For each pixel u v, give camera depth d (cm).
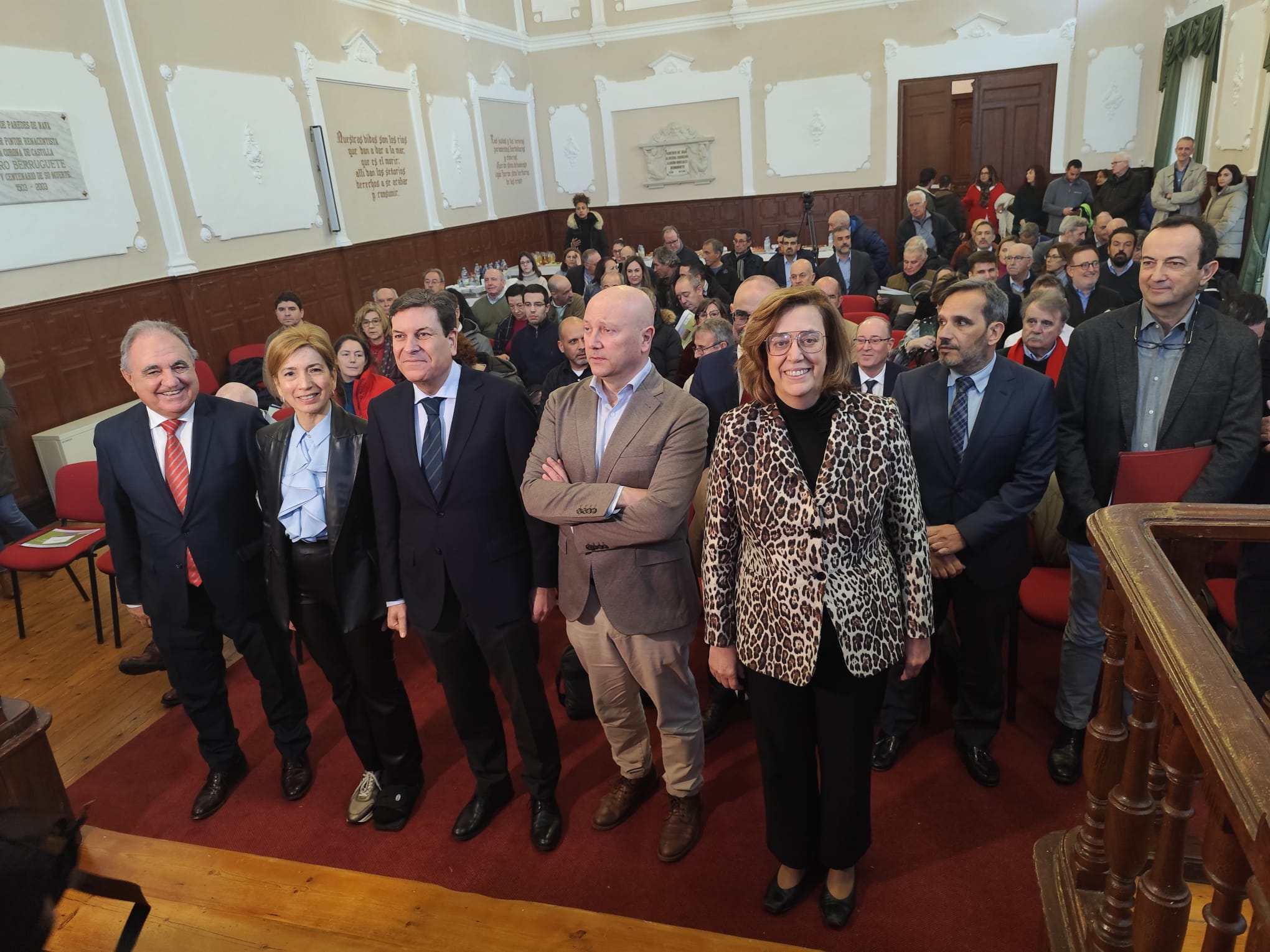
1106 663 143
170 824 254
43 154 535
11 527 443
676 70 1159
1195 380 215
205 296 669
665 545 203
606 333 189
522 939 176
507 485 215
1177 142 845
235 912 188
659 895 211
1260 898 80
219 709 258
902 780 247
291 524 226
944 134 1104
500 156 1138
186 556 238
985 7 1048
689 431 195
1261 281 712
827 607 165
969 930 194
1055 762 243
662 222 1230
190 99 649
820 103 1126
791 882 201
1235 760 87
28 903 82
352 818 246
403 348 203
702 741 226
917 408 234
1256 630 221
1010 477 225
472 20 1050
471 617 214
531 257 851
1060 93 1057
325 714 304
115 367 591
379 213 889
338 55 817
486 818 239
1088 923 143
